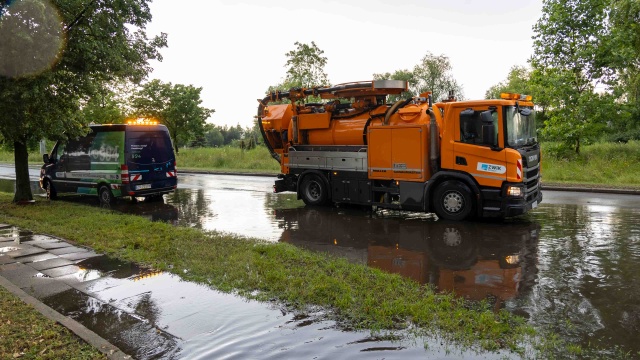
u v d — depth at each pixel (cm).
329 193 1259
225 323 474
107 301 546
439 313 474
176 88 3369
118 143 1368
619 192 1519
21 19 988
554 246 783
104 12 1144
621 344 410
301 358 397
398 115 1116
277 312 499
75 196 1659
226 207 1334
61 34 1050
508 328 438
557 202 1317
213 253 734
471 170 993
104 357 388
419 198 1069
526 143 1020
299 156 1312
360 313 483
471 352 398
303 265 662
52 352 392
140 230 931
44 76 1047
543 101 2258
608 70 2067
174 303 534
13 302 518
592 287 567
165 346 427
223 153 3388
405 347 410
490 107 966
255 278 602
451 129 1016
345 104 1244
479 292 557
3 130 1216
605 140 2656
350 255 749
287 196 1588
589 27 2081
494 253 746
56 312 489
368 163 1148
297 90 1310
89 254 762
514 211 952
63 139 1305
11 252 780
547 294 545
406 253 759
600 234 870
